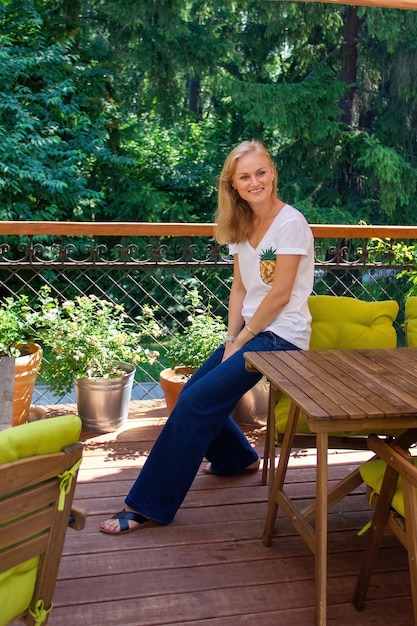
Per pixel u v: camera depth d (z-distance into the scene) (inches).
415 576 68.1
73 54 418.0
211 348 133.8
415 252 156.7
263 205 96.5
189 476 96.0
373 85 469.1
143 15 407.8
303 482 112.1
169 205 451.2
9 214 383.6
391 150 427.2
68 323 132.5
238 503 105.2
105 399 128.0
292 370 82.0
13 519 52.2
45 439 51.6
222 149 480.1
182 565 88.3
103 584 83.7
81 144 405.1
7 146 373.7
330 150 435.2
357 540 95.7
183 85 453.4
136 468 116.0
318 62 443.5
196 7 426.9
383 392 73.5
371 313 106.9
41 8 423.5
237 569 87.8
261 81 461.7
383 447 71.9
